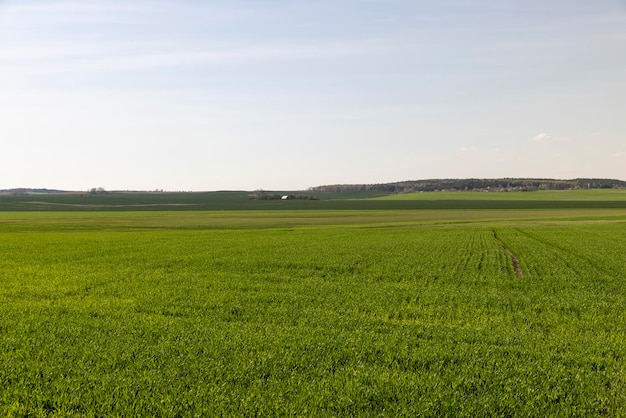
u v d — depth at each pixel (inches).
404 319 737.6
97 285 1040.8
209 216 4963.1
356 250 1738.4
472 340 599.8
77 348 550.0
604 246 1871.3
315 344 566.3
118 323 678.5
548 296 930.7
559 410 397.4
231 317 734.5
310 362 505.0
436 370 487.5
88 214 5369.1
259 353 527.5
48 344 564.4
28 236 2465.6
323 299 877.2
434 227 3186.5
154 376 458.0
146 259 1492.4
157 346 556.7
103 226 3511.3
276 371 475.8
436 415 387.2
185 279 1115.9
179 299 879.1
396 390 430.6
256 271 1256.8
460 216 4808.1
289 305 823.1
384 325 675.4
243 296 900.6
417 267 1315.2
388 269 1284.4
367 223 3833.7
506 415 391.5
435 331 642.2
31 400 406.9
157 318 716.7
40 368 483.2
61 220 4220.0
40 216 4938.5
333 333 622.8
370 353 536.7
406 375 468.4
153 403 398.6
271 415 384.2
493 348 559.2
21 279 1112.2
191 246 1902.1
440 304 854.5
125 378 453.1
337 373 473.1
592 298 910.4
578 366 506.6
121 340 585.9
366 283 1075.9
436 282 1101.7
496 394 425.1
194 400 406.0
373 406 404.5
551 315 765.3
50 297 902.4
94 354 527.8
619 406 407.8
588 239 2186.3
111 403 401.4
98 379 452.1
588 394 426.3
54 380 453.1
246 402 401.1
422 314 769.6
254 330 637.9
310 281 1091.9
